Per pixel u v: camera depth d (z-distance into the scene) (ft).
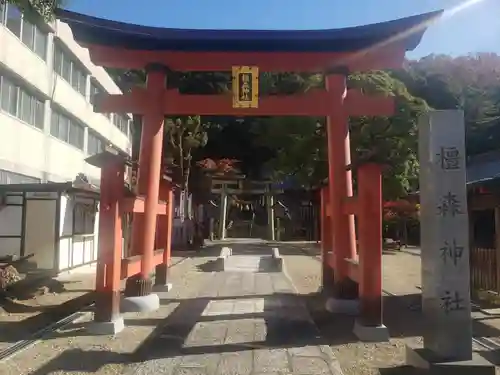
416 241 111.34
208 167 119.85
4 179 51.83
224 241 126.52
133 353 21.50
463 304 17.74
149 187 32.53
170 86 81.51
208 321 27.96
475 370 16.38
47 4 25.99
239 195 149.79
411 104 75.31
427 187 19.04
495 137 97.50
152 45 32.83
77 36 32.55
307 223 137.08
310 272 54.13
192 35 31.86
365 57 33.53
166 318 28.76
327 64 33.88
